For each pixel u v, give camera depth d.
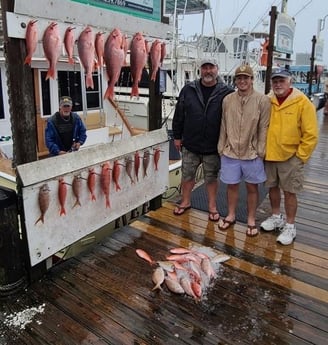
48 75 2.36
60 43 2.34
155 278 2.63
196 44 9.62
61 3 2.38
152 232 3.46
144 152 3.58
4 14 2.14
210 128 3.41
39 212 2.52
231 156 3.26
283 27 13.51
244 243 3.25
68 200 2.75
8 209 2.39
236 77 3.04
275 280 2.69
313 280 2.70
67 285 2.63
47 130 4.61
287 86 2.94
